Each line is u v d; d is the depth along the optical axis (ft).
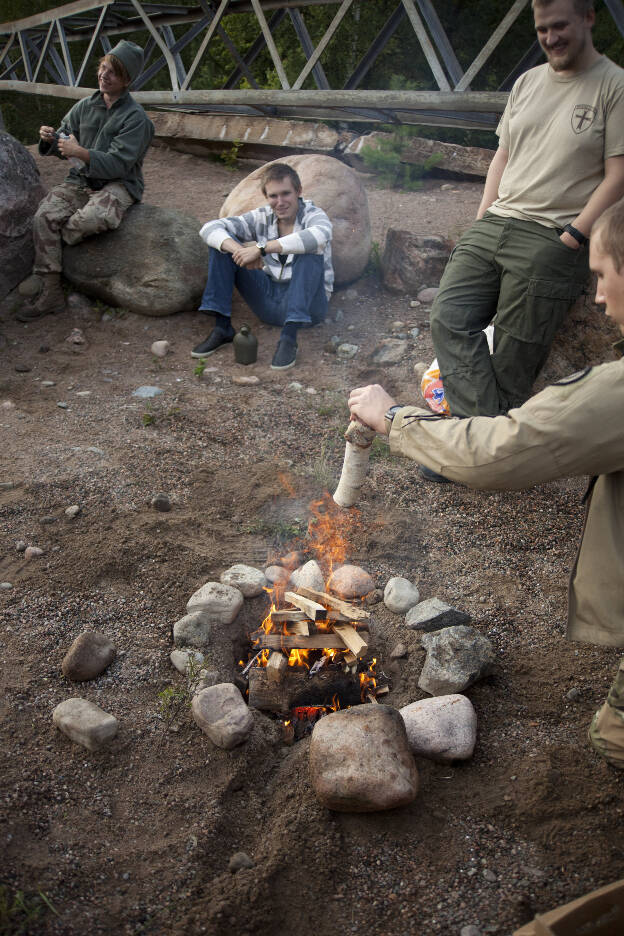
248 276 18.84
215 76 38.11
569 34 10.94
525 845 7.39
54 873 6.98
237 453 14.34
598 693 9.12
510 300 12.50
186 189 27.35
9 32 35.37
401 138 27.86
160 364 18.15
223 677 9.41
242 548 11.62
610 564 6.82
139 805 7.77
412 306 20.17
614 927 5.75
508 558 11.64
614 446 5.90
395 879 7.14
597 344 14.73
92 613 10.15
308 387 17.04
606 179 11.40
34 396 16.49
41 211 19.94
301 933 6.71
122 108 19.77
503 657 9.71
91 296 20.77
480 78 31.83
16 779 7.83
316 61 24.97
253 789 8.13
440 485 13.44
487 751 8.39
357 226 20.51
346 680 9.28
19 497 12.50
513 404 13.29
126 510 12.32
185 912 6.76
